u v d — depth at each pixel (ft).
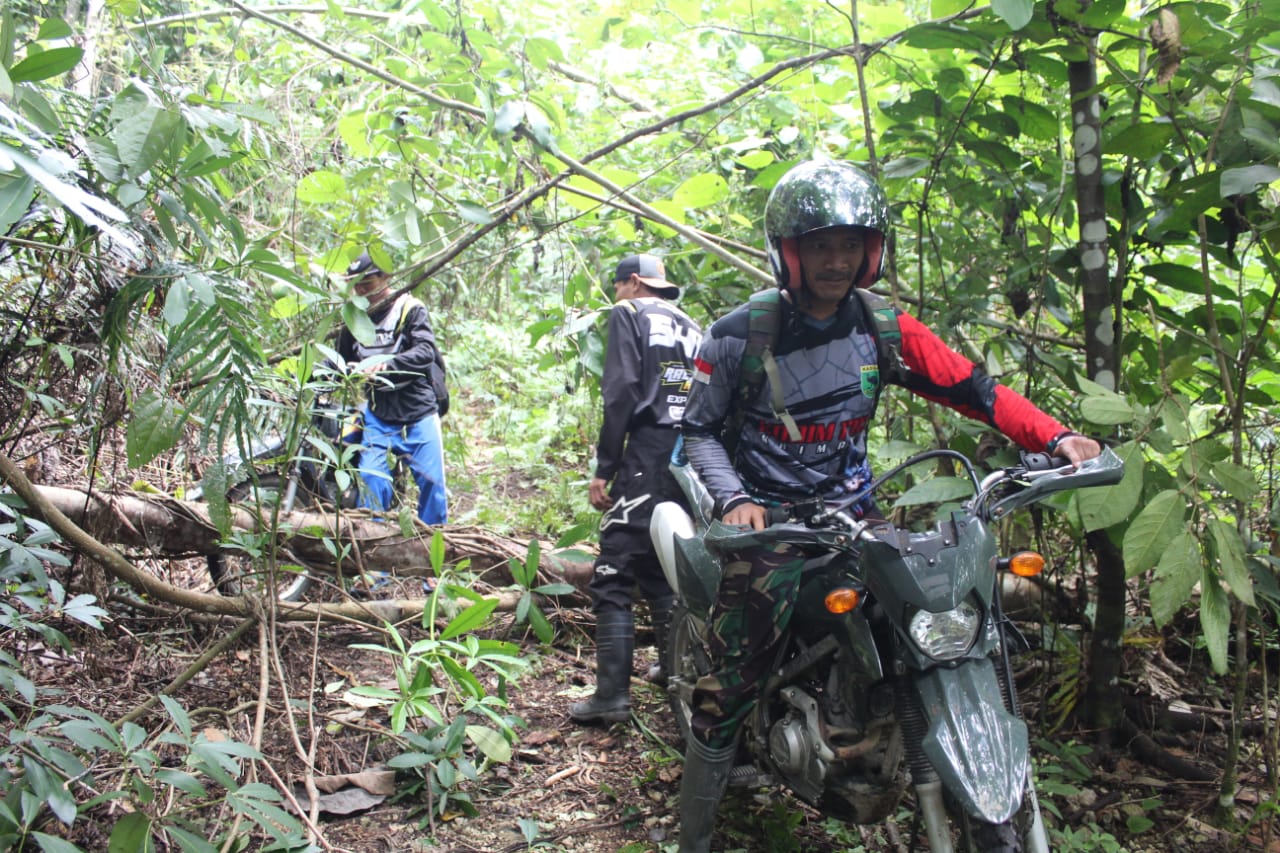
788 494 9.00
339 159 18.12
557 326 15.64
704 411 8.85
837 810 8.72
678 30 19.01
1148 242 11.85
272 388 11.45
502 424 26.30
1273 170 9.02
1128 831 10.36
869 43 12.92
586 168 14.37
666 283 13.58
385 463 16.38
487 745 10.92
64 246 9.74
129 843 7.50
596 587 12.87
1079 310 13.19
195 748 8.17
